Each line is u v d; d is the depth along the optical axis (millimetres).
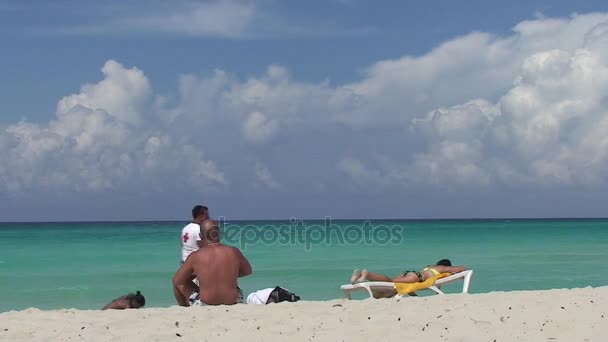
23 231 76500
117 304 9680
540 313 7555
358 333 6730
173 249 33688
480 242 41250
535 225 100625
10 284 18344
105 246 37000
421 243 40750
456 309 7816
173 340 6531
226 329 6914
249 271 9219
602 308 7840
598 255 28109
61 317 7520
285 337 6602
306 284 17922
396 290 10781
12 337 6633
